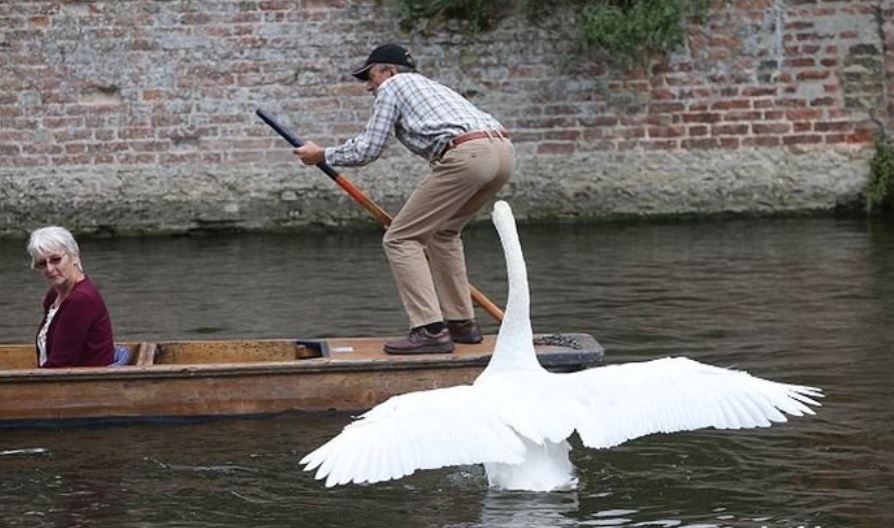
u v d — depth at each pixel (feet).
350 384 29.55
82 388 28.94
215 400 29.27
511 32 56.75
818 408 28.94
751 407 19.52
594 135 57.16
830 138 57.26
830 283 42.57
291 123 56.54
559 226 56.18
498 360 22.50
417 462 18.43
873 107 57.11
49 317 29.78
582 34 56.18
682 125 57.21
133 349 31.76
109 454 26.91
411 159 56.44
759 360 33.12
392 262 30.22
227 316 39.50
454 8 56.65
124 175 56.34
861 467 25.11
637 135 57.21
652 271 45.42
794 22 56.95
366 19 56.54
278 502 23.77
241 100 56.39
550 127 57.11
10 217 56.24
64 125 56.18
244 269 47.52
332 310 40.11
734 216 57.26
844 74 57.11
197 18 56.03
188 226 56.49
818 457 25.73
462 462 18.65
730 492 23.88
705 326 37.04
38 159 56.24
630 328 36.99
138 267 48.44
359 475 17.97
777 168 57.16
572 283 43.65
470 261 48.37
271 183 56.44
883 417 28.12
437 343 30.19
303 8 56.29
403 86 29.76
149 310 40.63
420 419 18.76
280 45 56.34
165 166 56.39
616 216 57.26
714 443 26.76
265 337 36.68
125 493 24.44
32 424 28.91
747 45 57.00
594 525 22.20
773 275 44.16
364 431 18.48
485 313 40.06
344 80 56.54
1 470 25.90
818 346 34.40
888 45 56.95
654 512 22.85
